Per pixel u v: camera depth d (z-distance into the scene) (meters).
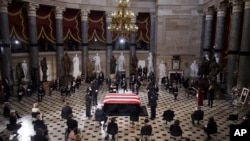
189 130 10.34
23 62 16.73
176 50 21.56
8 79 15.23
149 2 22.34
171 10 21.03
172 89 17.05
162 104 14.47
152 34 22.83
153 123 11.27
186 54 21.56
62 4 19.19
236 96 13.41
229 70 14.84
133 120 10.73
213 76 15.67
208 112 12.73
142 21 23.17
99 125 10.97
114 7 22.03
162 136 9.77
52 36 19.48
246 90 12.54
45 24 18.77
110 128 9.09
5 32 14.91
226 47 16.75
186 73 21.80
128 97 13.18
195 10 20.81
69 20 20.59
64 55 18.59
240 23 14.13
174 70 21.77
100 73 20.83
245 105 12.41
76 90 18.12
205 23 19.80
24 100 15.00
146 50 24.16
